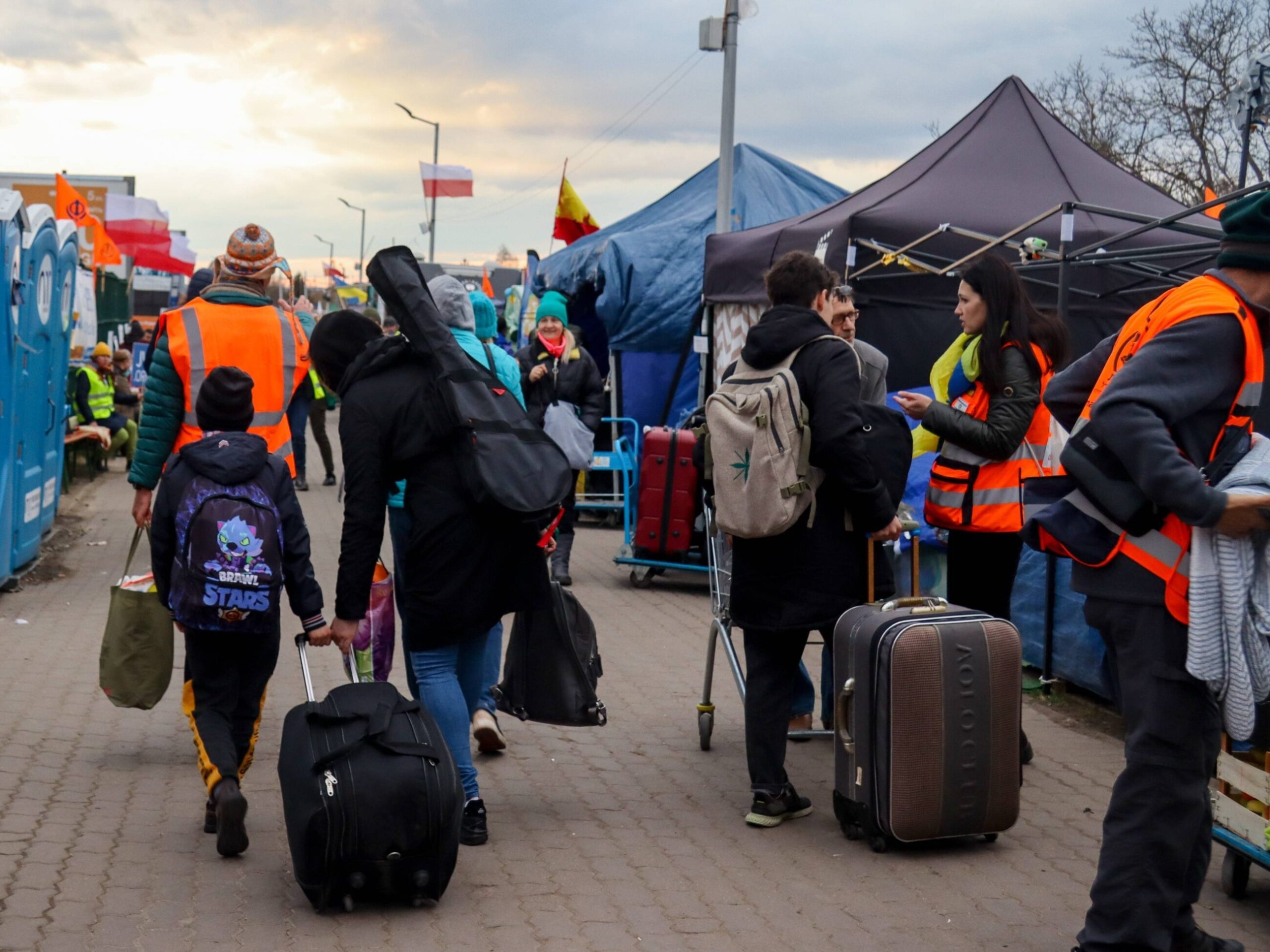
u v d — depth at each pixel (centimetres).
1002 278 529
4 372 887
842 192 1581
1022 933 395
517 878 434
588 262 1478
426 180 3522
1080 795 534
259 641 459
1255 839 402
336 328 489
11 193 895
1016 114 1039
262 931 386
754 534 464
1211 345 327
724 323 1134
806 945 385
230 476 445
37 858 436
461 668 486
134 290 3591
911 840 452
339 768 389
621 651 797
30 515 979
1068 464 348
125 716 616
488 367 511
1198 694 333
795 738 607
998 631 456
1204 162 2869
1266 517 317
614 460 1256
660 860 454
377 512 451
